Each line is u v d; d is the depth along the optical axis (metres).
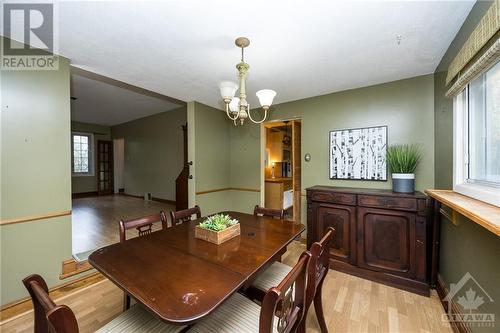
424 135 2.36
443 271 1.93
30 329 1.60
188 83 2.68
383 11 1.40
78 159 7.09
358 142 2.76
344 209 2.38
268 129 5.41
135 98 4.30
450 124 1.88
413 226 2.03
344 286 2.13
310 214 2.61
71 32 1.63
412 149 2.38
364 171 2.72
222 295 0.87
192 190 3.48
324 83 2.62
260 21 1.50
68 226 2.04
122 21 1.50
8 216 1.72
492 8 1.04
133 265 1.11
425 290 1.96
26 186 1.81
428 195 1.98
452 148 1.83
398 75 2.39
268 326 0.76
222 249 1.30
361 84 2.65
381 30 1.59
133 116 6.14
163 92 3.05
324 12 1.41
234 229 1.51
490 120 1.36
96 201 6.20
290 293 0.95
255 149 3.84
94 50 1.90
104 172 7.49
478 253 1.32
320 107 3.07
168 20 1.49
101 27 1.57
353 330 1.57
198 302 0.83
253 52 1.91
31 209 1.83
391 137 2.54
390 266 2.13
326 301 1.91
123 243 1.40
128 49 1.88
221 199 3.96
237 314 1.09
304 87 2.76
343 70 2.27
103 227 3.77
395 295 1.98
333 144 2.96
